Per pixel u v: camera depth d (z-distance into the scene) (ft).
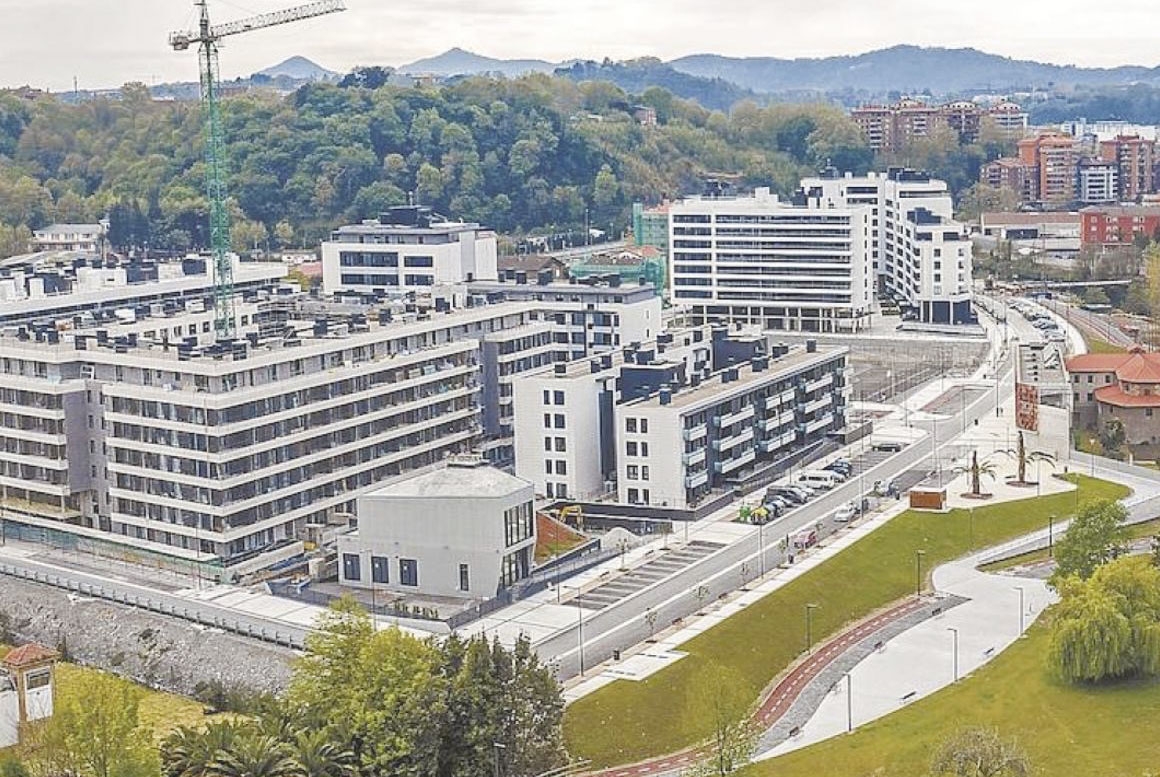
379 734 578.66
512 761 579.07
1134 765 638.12
